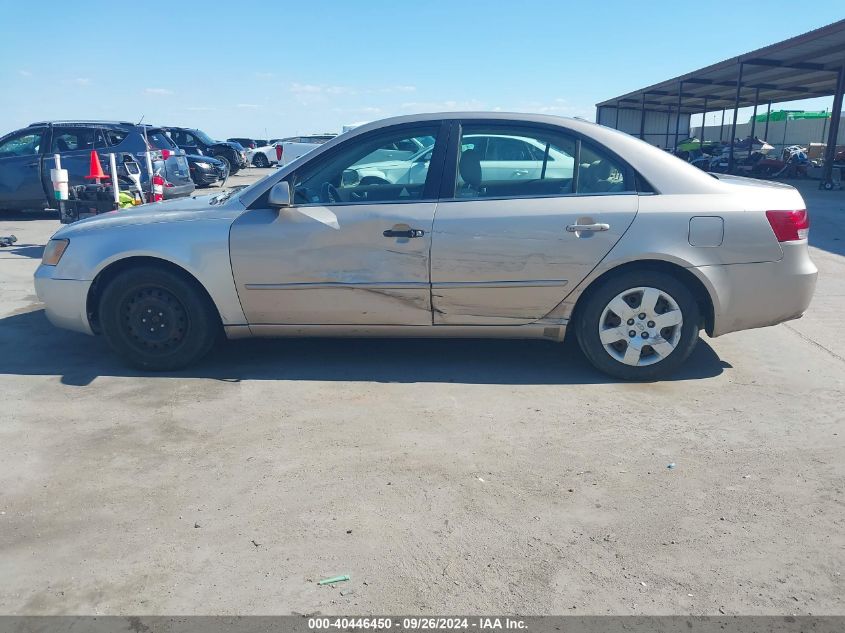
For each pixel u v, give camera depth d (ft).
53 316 15.97
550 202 14.48
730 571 8.77
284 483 10.82
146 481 10.91
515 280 14.52
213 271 14.94
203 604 8.16
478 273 14.52
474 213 14.49
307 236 14.70
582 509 10.12
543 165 14.85
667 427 12.81
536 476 11.05
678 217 14.24
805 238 14.80
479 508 10.14
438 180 14.88
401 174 15.17
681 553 9.12
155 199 31.73
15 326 19.29
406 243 14.52
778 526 9.71
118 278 15.20
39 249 31.78
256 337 15.65
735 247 14.29
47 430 12.71
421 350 17.19
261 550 9.17
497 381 15.10
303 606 8.13
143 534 9.52
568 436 12.44
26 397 14.24
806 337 18.26
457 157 14.94
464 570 8.77
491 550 9.18
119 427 12.84
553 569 8.80
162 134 48.55
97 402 13.98
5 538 9.44
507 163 14.90
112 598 8.27
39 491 10.62
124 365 16.16
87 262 15.31
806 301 14.83
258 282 14.96
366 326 15.21
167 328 15.40
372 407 13.71
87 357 16.74
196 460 11.57
